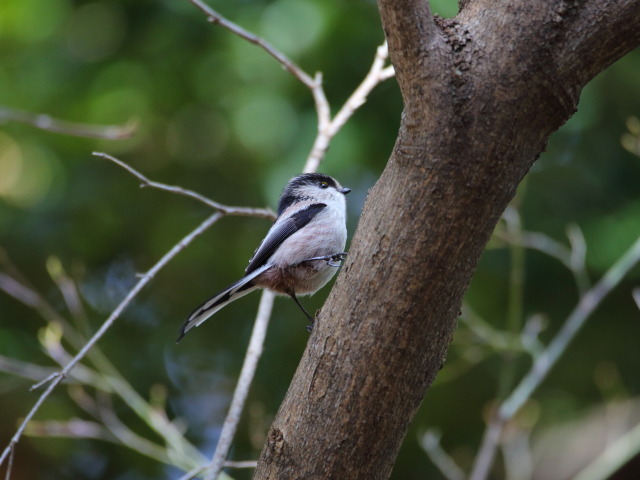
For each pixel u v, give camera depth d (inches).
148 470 503.2
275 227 323.0
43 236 495.5
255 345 268.5
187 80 467.5
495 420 343.6
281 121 450.9
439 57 170.1
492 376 508.7
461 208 170.9
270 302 281.6
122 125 473.7
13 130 474.0
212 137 494.9
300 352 503.2
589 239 469.1
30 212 493.7
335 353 178.2
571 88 173.3
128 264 533.6
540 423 502.0
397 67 174.7
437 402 519.5
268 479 183.3
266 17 447.5
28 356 485.4
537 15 170.6
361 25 445.7
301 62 445.7
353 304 177.6
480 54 171.2
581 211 481.1
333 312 180.9
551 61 170.1
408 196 173.8
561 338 355.9
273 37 442.0
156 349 522.6
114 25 476.1
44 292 503.5
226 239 513.3
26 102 469.1
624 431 465.4
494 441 338.6
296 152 440.8
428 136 171.6
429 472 516.4
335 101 453.1
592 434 479.2
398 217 174.4
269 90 452.8
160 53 466.3
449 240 171.9
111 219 508.7
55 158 494.3
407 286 173.6
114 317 222.2
